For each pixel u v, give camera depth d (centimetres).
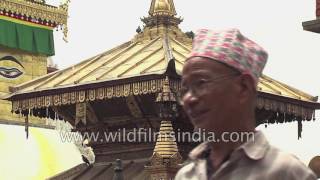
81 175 1487
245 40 400
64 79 1455
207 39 397
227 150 395
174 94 1249
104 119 1430
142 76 1271
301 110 1481
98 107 1417
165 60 1346
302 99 1480
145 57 1398
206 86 390
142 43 1538
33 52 4284
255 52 398
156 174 1245
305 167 376
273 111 1451
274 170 374
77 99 1384
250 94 393
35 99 1462
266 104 1389
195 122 400
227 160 392
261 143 385
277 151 384
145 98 1342
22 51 4253
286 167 374
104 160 1465
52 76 1512
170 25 1535
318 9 1548
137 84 1290
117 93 1320
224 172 382
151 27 1543
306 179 371
